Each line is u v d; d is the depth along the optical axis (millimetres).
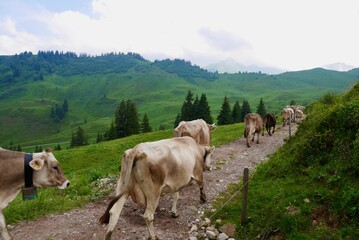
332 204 8805
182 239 9031
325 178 10562
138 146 8539
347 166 10211
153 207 8492
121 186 8383
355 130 11562
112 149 46438
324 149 12250
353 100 13836
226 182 14219
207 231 9094
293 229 8250
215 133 37781
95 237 9164
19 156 8039
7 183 7883
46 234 9359
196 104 87062
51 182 8234
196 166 10594
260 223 8938
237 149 22375
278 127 34250
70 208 11453
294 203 9484
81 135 123375
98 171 17469
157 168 8445
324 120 13242
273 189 11297
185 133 16156
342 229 7879
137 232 9359
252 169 16609
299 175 11883
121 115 84562
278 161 14367
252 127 23281
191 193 12664
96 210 11305
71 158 42375
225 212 10344
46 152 8289
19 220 10320
